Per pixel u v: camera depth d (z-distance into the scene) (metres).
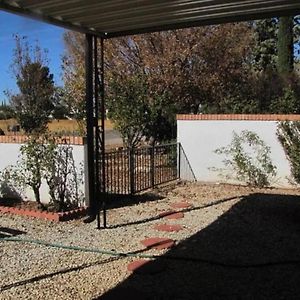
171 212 7.31
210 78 15.23
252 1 4.52
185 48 14.85
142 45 15.20
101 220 6.78
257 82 16.91
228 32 15.51
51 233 6.02
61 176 7.37
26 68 22.19
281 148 9.76
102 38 6.32
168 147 10.78
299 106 12.57
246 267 4.62
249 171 10.12
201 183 10.51
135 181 9.54
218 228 6.27
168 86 14.77
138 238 5.75
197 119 10.71
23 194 7.96
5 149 7.93
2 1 4.48
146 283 4.18
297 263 4.74
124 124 12.24
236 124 10.25
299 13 4.87
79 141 7.20
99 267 4.64
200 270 4.54
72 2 4.53
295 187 9.65
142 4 4.63
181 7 4.76
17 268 4.61
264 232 6.04
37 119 17.92
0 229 6.22
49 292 3.97
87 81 6.35
